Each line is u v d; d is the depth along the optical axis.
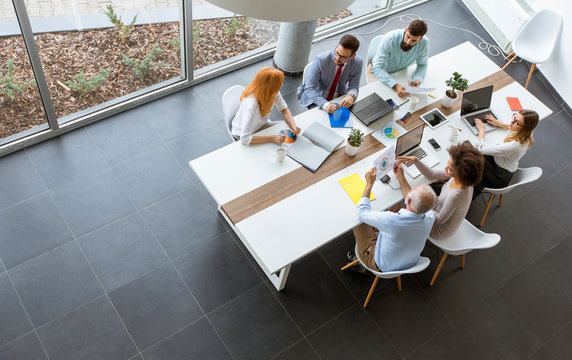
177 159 4.23
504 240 4.12
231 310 3.51
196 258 3.71
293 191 3.20
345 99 3.74
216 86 4.82
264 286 3.64
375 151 3.51
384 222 2.99
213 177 3.20
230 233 3.87
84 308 3.40
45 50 3.73
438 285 3.79
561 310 3.80
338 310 3.59
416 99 3.84
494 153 3.62
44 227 3.71
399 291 3.72
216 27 4.55
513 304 3.78
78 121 4.27
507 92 4.12
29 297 3.40
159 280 3.58
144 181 4.05
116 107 4.41
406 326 3.58
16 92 3.81
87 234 3.72
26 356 3.18
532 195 4.43
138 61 4.32
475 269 3.91
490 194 4.11
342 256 3.86
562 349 3.61
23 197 3.85
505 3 5.52
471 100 3.82
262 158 3.34
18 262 3.54
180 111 4.57
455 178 3.14
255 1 2.03
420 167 3.37
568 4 5.01
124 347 3.28
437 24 5.84
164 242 3.76
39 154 4.10
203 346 3.34
